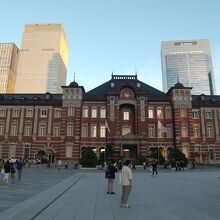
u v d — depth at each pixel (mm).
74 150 65000
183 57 178750
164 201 15891
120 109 69500
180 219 11305
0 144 68188
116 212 12617
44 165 62156
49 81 171375
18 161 28172
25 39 178875
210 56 178875
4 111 70312
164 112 68875
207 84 171625
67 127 66375
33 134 68062
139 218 11445
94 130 67625
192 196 17922
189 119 66562
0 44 169500
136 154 64312
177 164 51375
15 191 19875
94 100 69438
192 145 65062
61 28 182625
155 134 67375
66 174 39312
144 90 70750
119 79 72062
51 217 11461
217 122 68312
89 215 11914
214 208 13742
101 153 60312
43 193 18500
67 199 16406
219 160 66062
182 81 173375
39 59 175125
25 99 70750
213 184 25656
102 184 25688
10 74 164750
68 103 67750
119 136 63500
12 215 11383
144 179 31859
